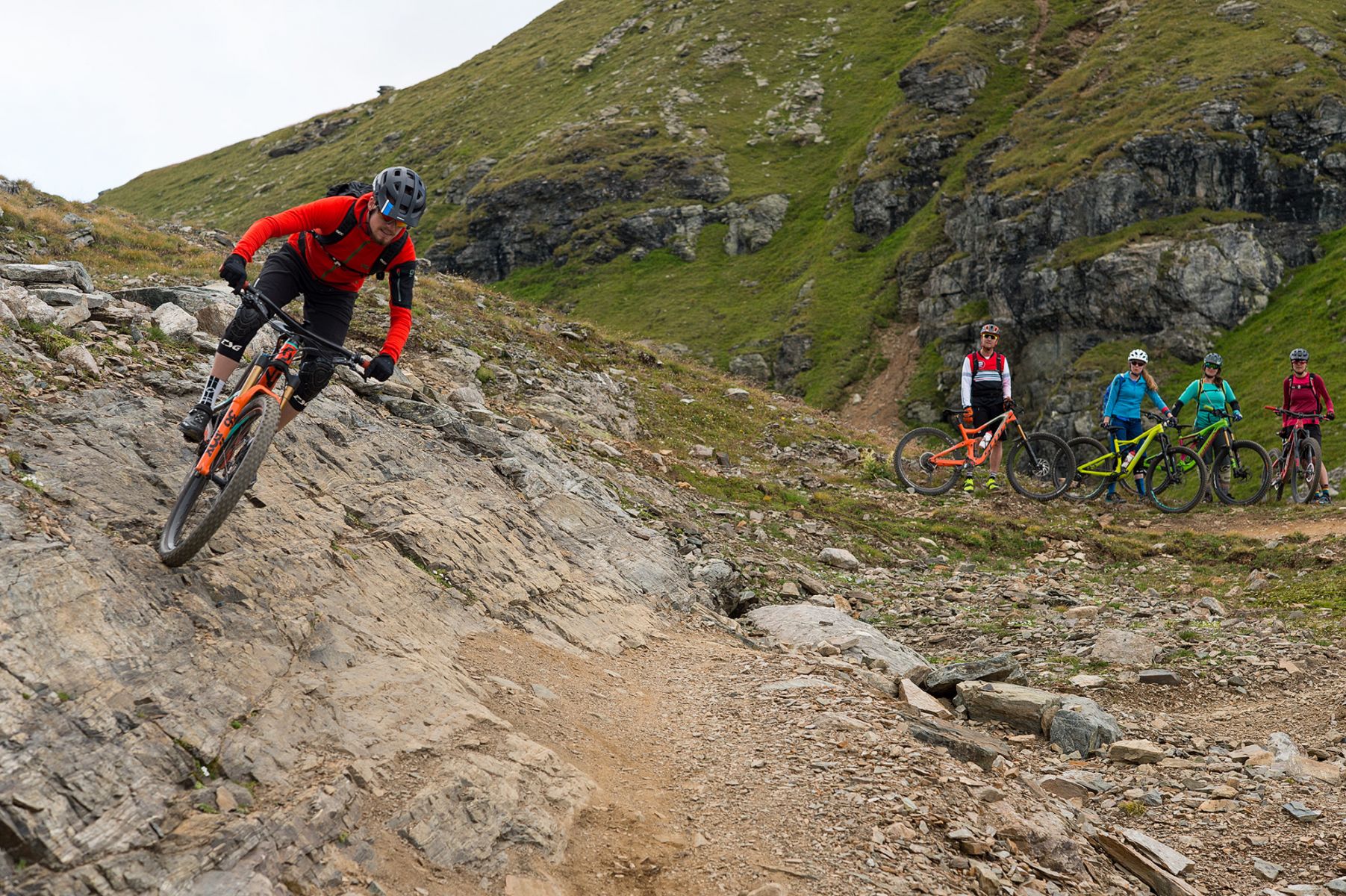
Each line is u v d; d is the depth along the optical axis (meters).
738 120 101.62
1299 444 16.22
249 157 147.75
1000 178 67.25
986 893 4.51
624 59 120.50
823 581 11.46
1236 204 56.81
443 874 3.79
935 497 16.28
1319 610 10.23
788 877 4.31
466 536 7.29
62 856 3.03
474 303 19.67
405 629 5.61
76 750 3.37
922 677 7.92
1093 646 9.17
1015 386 59.50
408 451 8.29
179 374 7.39
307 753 4.04
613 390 17.61
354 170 123.81
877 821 4.88
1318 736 7.05
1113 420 16.34
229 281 4.70
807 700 6.45
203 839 3.29
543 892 3.92
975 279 64.94
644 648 7.58
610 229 92.19
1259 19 70.06
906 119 84.19
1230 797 6.15
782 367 70.38
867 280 75.06
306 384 5.04
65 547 4.21
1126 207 58.16
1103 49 76.88
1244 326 52.16
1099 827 5.72
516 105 122.50
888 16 110.56
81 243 15.15
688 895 4.11
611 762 5.22
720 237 88.94
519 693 5.57
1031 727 7.14
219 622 4.49
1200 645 9.17
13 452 4.93
